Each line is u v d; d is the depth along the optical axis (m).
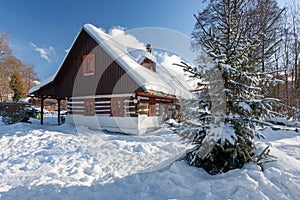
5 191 2.88
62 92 11.27
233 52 3.18
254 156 3.23
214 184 2.71
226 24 3.61
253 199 2.35
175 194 2.62
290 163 3.14
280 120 8.57
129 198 2.62
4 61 28.39
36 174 3.58
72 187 3.00
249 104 3.07
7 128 8.43
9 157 4.62
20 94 28.69
